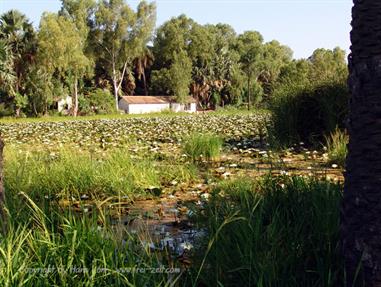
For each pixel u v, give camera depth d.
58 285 3.23
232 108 78.94
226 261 3.47
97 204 5.11
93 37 75.94
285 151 11.00
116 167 7.70
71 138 17.78
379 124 2.98
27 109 58.88
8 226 3.87
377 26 2.95
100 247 3.49
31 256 3.49
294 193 4.70
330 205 4.04
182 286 3.39
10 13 56.47
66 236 3.55
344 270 3.12
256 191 5.43
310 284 3.28
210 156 10.70
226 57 90.88
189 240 4.54
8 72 53.56
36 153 9.89
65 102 65.69
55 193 6.68
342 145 9.88
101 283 3.18
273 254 3.39
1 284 2.98
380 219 2.98
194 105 82.38
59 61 59.34
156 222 5.46
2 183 4.01
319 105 11.95
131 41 77.31
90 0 73.88
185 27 92.69
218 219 4.22
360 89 3.04
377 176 2.98
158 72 84.38
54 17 60.38
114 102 70.19
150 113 67.44
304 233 3.79
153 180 7.56
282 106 12.45
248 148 12.73
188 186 7.52
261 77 102.44
